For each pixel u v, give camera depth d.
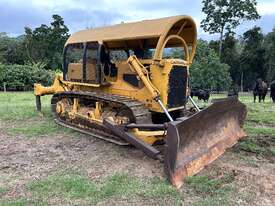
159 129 6.04
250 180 5.59
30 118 10.62
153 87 6.96
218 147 6.69
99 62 7.94
